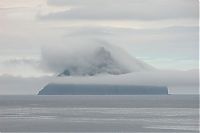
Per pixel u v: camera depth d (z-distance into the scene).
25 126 113.81
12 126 114.25
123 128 105.94
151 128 104.69
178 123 116.38
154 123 117.25
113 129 103.94
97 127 109.12
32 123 121.94
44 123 121.56
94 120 130.12
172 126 108.62
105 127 108.81
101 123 119.50
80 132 99.25
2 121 129.00
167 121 122.81
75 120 130.50
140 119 131.38
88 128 107.12
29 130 104.38
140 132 97.25
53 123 121.50
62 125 115.44
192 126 108.62
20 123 122.19
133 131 99.50
